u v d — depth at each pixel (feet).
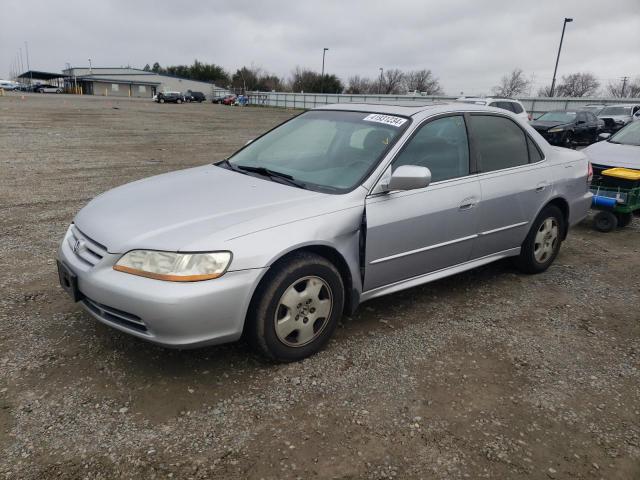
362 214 10.97
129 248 9.29
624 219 22.90
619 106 75.00
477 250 13.92
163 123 80.64
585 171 17.02
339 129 13.25
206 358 10.59
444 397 9.71
